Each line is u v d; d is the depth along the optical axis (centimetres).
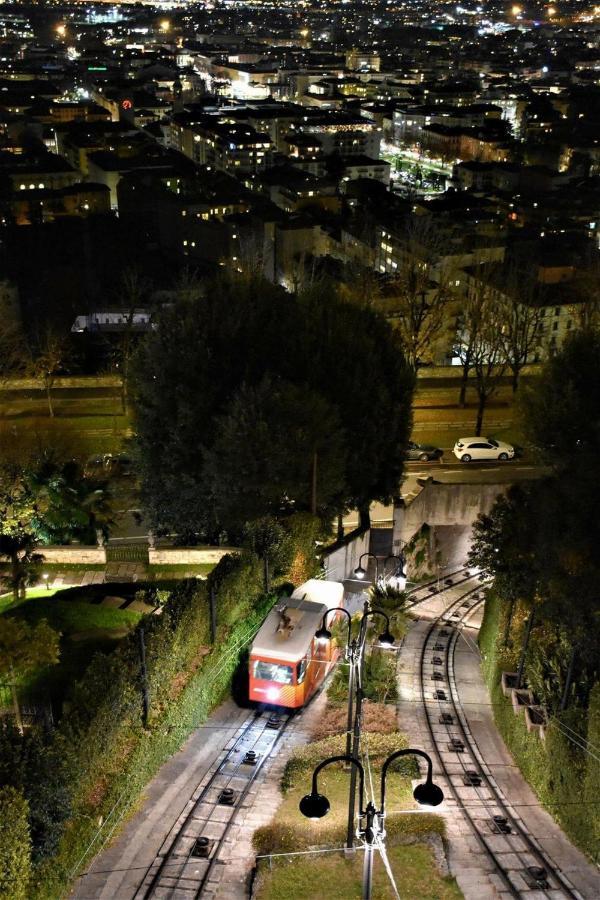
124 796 2947
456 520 5775
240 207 16625
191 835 2866
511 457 6575
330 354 5078
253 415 4478
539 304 8731
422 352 8294
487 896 2556
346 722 3625
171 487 4791
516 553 3997
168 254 15512
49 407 7262
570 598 3484
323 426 4600
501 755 3528
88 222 16150
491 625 4278
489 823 2989
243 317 5103
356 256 13900
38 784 2519
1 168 19575
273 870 2641
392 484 5412
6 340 8150
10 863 2317
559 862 2798
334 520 5369
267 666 3612
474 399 7781
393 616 4228
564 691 3375
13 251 14725
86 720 2814
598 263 10488
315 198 17738
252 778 3203
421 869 2644
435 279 11575
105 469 6266
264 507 4716
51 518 4966
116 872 2691
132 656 3177
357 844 2759
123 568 4969
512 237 13675
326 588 4159
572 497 3662
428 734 3594
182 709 3400
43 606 4281
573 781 2911
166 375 4884
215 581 3859
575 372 4097
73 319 11694
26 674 3541
